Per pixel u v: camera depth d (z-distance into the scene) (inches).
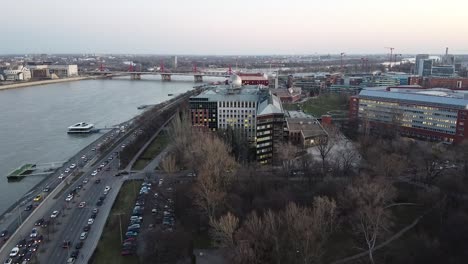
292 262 7165.4
